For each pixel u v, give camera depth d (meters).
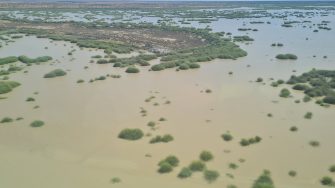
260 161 32.25
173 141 36.06
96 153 33.75
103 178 29.31
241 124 40.59
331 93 50.81
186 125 40.22
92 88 54.66
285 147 35.03
